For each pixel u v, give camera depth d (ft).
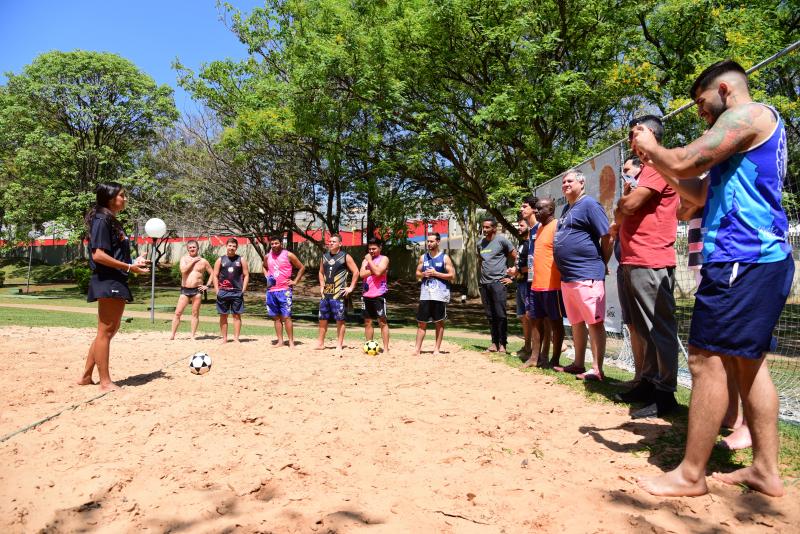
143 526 7.91
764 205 8.54
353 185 64.80
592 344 18.15
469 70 48.26
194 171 68.13
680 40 43.37
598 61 45.21
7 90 96.22
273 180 65.72
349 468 10.31
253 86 59.31
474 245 88.38
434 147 50.88
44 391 16.69
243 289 31.73
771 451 8.70
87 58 88.79
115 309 17.04
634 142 9.34
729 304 8.50
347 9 48.16
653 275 13.52
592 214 17.34
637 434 12.17
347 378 19.94
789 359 25.18
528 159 47.19
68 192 85.51
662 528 7.57
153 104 90.89
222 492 9.12
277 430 12.91
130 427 13.03
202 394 16.85
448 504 8.57
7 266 139.33
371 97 46.34
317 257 117.19
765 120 8.57
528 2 44.62
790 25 43.91
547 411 14.56
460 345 31.37
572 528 7.66
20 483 9.55
